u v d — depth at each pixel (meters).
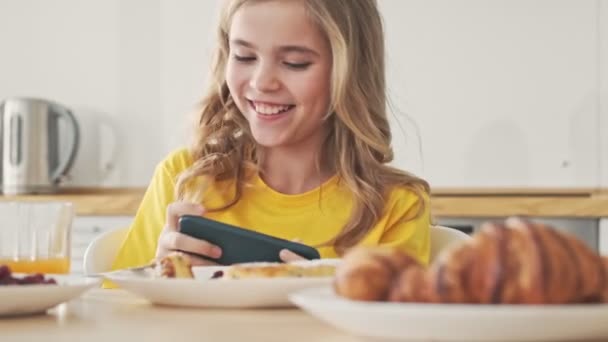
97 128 3.58
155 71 3.52
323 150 1.80
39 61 3.65
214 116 1.83
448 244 1.62
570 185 3.11
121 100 3.56
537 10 3.12
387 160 1.81
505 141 3.16
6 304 0.80
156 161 3.52
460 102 3.19
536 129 3.13
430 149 3.21
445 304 0.62
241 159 1.80
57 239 1.30
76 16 3.61
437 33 3.21
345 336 0.68
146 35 3.53
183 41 3.49
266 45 1.57
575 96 3.10
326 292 0.74
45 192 3.41
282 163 1.78
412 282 0.63
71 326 0.75
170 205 1.39
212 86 1.82
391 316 0.60
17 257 1.28
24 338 0.67
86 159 3.59
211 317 0.82
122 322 0.78
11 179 3.38
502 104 3.16
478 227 2.81
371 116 1.77
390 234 1.71
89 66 3.59
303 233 1.72
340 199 1.75
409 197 1.73
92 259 1.58
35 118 3.38
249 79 1.60
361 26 1.74
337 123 1.75
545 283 0.59
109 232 1.69
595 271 0.61
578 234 2.73
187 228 1.18
